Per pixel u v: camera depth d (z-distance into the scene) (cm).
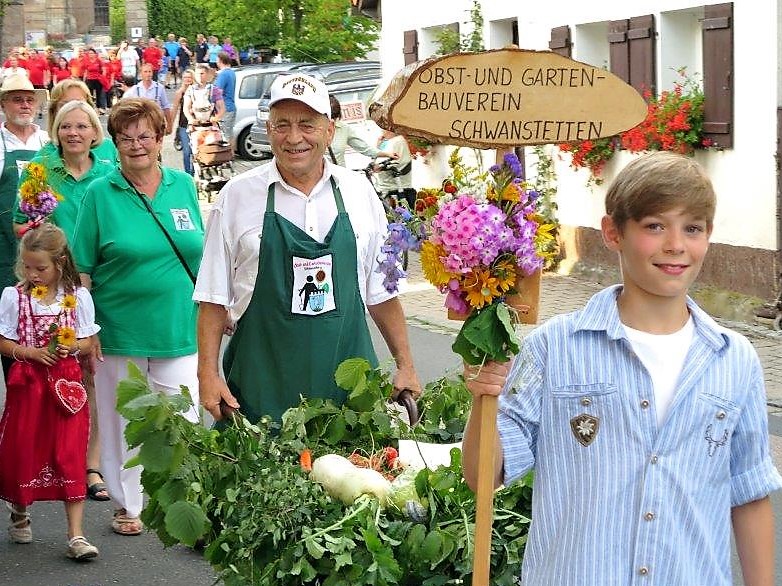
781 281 1266
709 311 1354
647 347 338
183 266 746
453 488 447
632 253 334
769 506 350
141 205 740
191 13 7631
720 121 1338
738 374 339
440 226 364
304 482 455
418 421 554
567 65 396
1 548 729
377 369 552
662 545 331
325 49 3559
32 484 709
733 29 1311
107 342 736
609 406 338
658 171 328
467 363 360
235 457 474
